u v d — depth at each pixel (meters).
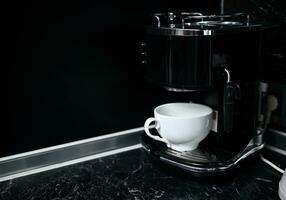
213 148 0.75
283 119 0.81
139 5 0.86
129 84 0.89
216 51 0.66
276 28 0.79
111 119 0.88
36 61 0.76
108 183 0.73
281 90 0.80
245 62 0.72
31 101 0.77
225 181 0.71
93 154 0.86
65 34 0.78
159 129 0.74
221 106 0.75
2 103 0.74
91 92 0.84
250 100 0.77
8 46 0.72
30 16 0.73
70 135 0.83
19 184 0.73
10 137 0.76
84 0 0.79
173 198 0.66
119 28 0.84
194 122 0.70
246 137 0.77
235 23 0.75
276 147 0.84
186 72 0.68
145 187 0.70
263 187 0.69
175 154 0.72
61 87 0.80
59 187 0.71
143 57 0.87
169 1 0.90
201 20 0.84
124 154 0.87
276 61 0.80
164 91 0.95
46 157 0.79
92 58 0.82
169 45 0.69
